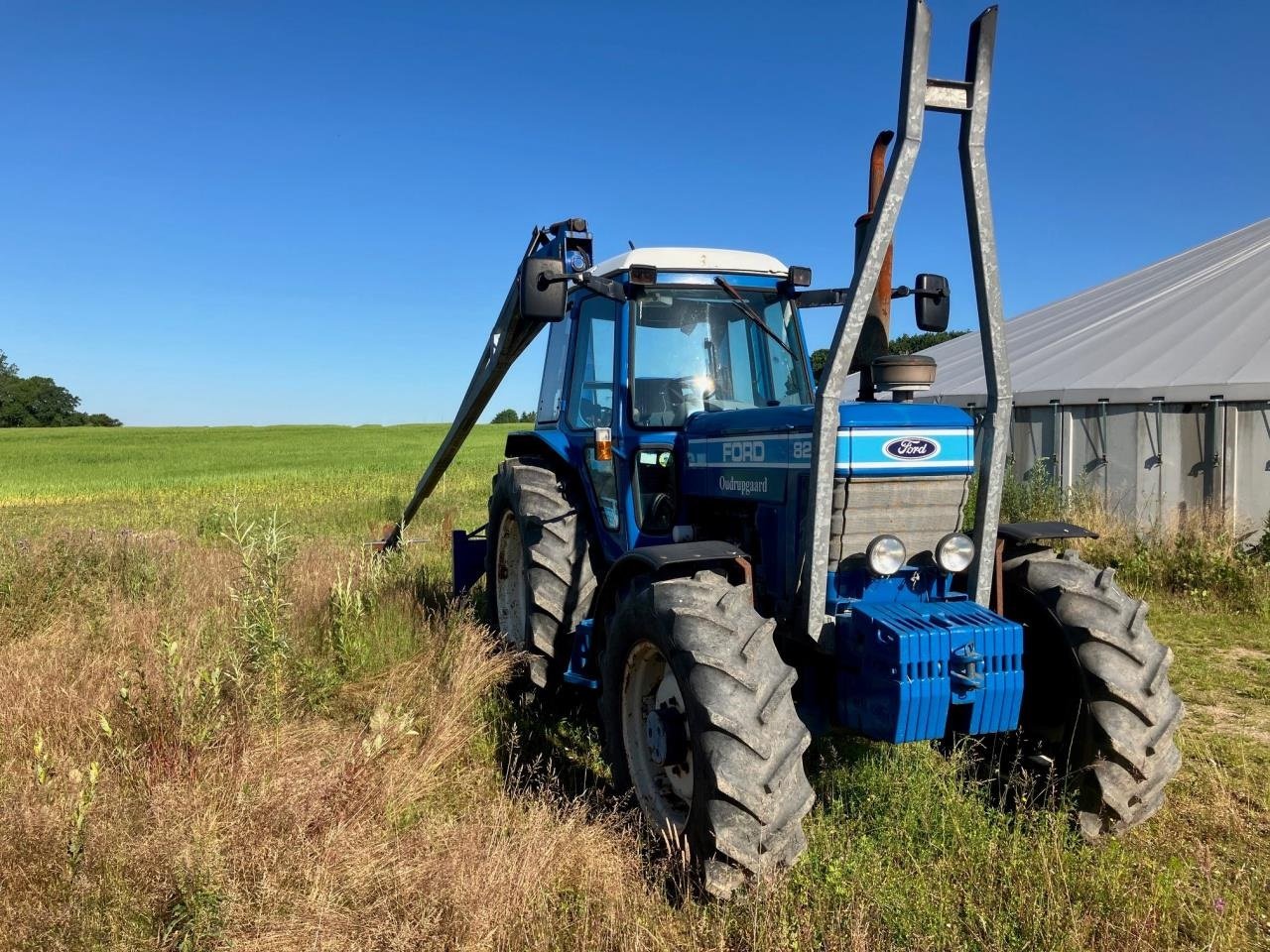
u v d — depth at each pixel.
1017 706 3.01
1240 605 7.09
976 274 3.12
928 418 3.32
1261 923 2.86
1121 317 12.53
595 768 3.97
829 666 3.31
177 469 30.28
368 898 2.71
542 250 4.84
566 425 5.18
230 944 2.43
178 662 3.97
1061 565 3.53
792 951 2.54
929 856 3.09
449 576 7.46
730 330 4.53
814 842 3.13
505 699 4.66
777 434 3.53
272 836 2.88
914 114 2.85
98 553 6.70
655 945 2.60
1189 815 3.56
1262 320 9.66
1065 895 2.82
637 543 4.33
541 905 2.72
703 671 2.88
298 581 6.16
